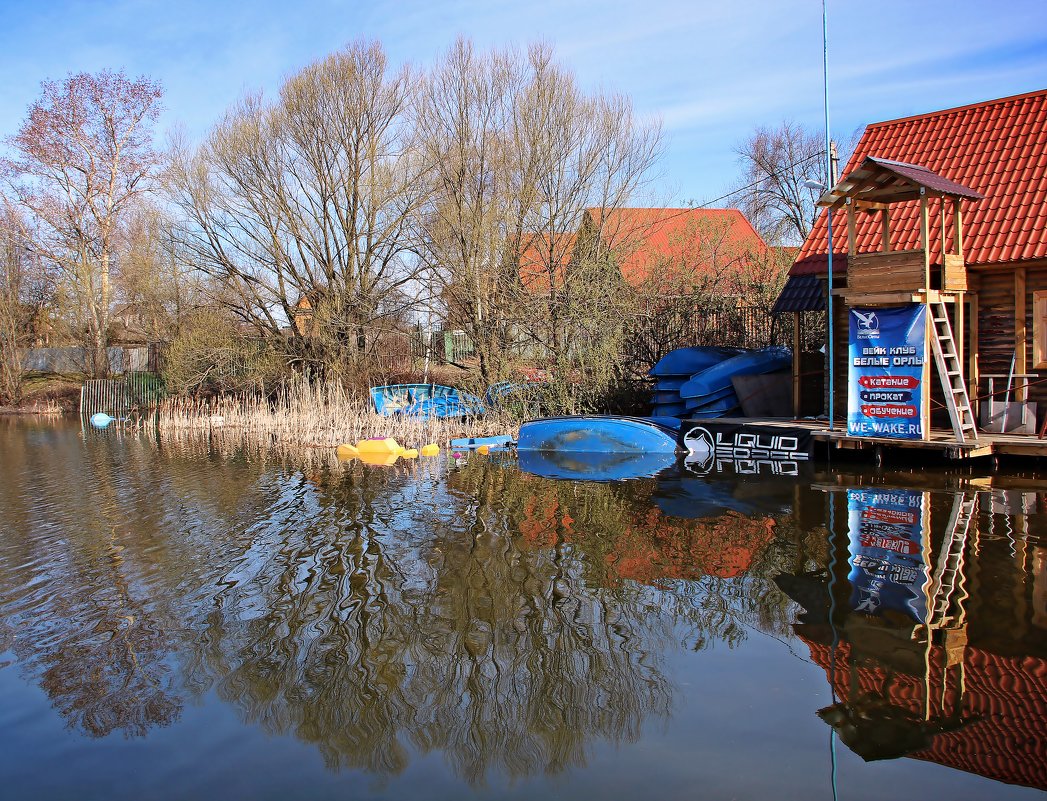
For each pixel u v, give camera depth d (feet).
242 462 57.31
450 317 78.23
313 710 18.10
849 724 16.33
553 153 76.33
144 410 105.09
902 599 22.80
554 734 16.51
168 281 104.99
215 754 16.34
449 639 21.68
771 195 143.95
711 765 15.03
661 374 61.41
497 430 68.18
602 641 21.16
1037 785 14.08
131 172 135.33
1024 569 24.81
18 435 84.38
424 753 16.11
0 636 23.08
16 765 16.11
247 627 23.09
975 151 49.90
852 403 43.27
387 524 34.83
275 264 89.20
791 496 37.06
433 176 81.66
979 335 45.34
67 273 131.44
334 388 81.41
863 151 55.26
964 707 16.81
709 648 20.34
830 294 46.01
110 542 33.37
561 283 72.28
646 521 33.73
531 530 32.91
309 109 85.15
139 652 21.66
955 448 39.32
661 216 82.28
